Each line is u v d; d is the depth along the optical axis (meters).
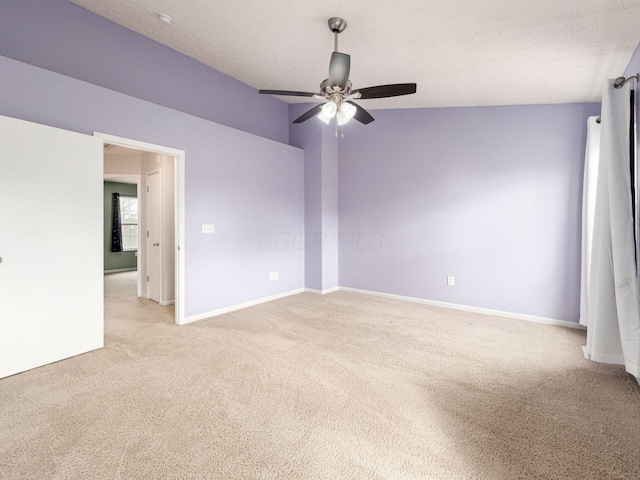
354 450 1.53
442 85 3.35
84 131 2.62
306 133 5.01
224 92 4.23
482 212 3.92
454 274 4.14
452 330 3.30
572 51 2.41
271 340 2.99
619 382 2.22
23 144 2.25
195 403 1.92
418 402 1.96
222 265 3.85
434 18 2.24
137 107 2.97
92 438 1.60
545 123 3.53
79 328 2.61
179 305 3.43
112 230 7.79
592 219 3.13
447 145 4.14
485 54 2.63
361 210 4.93
